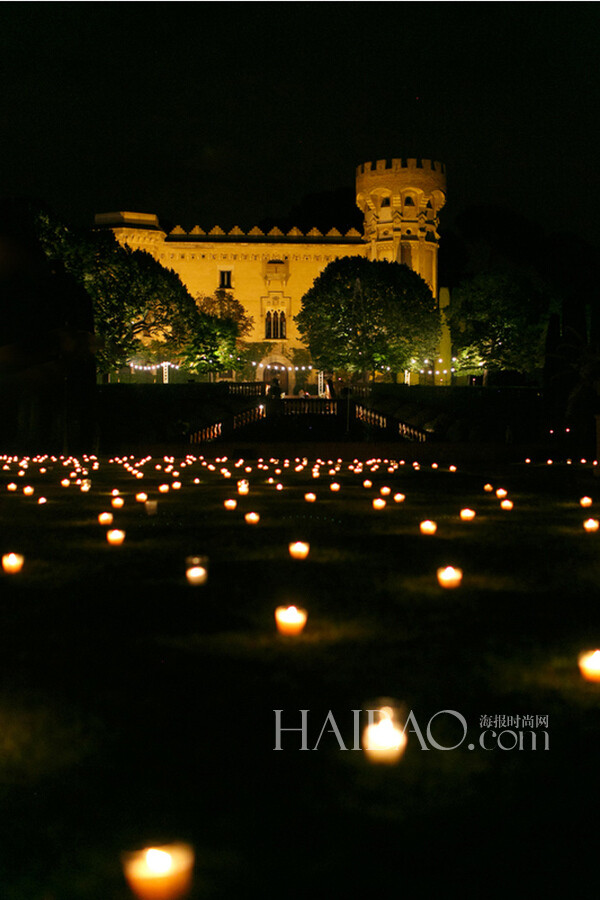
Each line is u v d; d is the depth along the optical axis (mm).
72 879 3902
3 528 16453
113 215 114750
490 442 49906
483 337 92438
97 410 46969
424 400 69250
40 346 40156
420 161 112438
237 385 72938
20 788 4777
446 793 4652
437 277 120375
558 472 33938
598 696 6168
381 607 9266
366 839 4191
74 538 14984
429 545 14203
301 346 116062
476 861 4000
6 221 39188
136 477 30766
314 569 11750
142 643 7766
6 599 9766
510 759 5082
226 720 5746
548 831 4258
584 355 46562
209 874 3908
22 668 7027
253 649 7520
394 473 34750
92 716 5859
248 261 116375
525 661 7098
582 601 9617
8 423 41750
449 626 8375
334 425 63688
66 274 42062
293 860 4020
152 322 84438
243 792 4680
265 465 39156
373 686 6434
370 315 92250
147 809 4504
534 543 14461
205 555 13023
